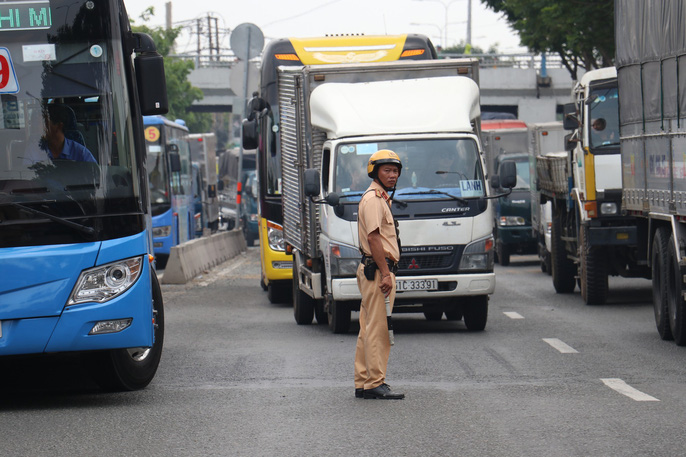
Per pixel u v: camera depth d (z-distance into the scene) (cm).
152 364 1218
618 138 2058
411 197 1644
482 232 1650
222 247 3712
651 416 984
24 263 1049
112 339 1073
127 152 1101
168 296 2503
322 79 1783
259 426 962
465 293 1634
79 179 1078
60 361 1459
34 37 1103
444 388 1160
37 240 1062
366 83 1750
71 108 1096
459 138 1686
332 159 1666
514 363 1345
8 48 1101
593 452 838
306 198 1789
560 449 850
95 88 1103
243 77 3588
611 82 2062
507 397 1098
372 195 1109
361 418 994
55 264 1055
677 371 1270
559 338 1595
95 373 1155
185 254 2977
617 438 888
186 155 4119
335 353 1467
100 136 1095
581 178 2105
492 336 1631
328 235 1650
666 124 1514
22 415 1051
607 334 1644
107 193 1083
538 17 4072
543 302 2203
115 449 880
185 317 2031
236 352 1499
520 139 4091
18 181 1070
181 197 3903
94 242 1073
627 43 1720
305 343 1590
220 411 1044
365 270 1105
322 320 1888
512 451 846
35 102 1091
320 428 949
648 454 830
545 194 2731
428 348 1496
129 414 1038
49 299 1054
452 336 1639
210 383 1227
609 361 1356
